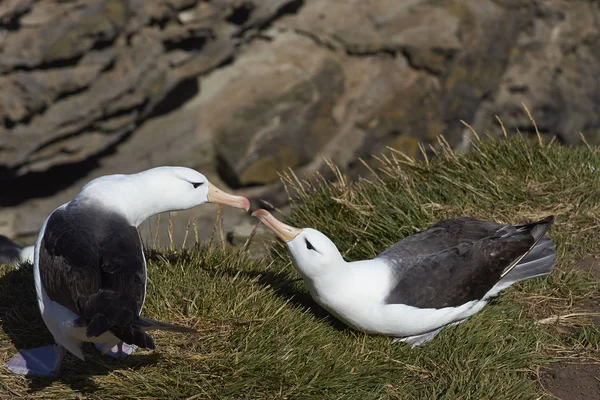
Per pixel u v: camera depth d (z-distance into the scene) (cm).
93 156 1758
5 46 1541
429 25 2044
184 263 616
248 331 533
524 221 688
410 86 1998
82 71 1620
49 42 1567
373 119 1961
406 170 773
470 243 570
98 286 452
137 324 438
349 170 1939
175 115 1831
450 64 2036
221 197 568
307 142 1875
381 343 545
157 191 548
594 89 2420
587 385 519
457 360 524
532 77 2281
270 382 495
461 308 547
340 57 1995
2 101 1562
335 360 513
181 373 496
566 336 573
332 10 2058
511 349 540
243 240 800
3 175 1644
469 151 805
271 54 1950
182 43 1798
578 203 715
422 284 541
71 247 472
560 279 631
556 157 771
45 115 1619
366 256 668
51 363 516
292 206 758
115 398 484
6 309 575
